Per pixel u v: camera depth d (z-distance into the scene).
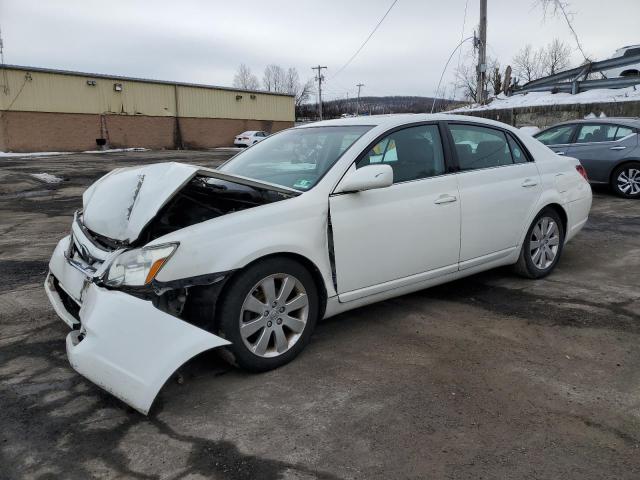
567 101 17.55
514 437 2.54
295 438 2.56
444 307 4.28
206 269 2.86
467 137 4.32
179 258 2.78
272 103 39.06
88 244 3.22
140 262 2.76
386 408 2.80
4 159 23.14
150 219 2.94
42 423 2.70
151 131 32.53
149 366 2.58
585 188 5.31
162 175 3.19
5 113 26.48
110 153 28.48
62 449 2.49
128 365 2.59
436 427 2.63
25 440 2.56
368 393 2.96
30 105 27.23
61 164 20.38
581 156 10.00
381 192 3.61
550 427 2.61
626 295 4.49
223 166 4.36
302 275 3.26
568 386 3.00
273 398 2.92
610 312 4.11
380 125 3.87
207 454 2.45
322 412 2.78
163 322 2.66
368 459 2.39
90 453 2.46
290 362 3.33
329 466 2.35
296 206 3.25
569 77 19.42
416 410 2.78
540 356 3.39
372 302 3.72
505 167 4.51
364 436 2.56
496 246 4.44
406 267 3.79
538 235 4.86
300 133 4.33
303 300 3.30
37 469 2.35
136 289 2.74
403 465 2.35
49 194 11.84
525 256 4.78
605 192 10.34
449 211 3.98
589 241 6.49
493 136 4.55
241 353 3.04
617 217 7.96
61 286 3.41
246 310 3.06
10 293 4.65
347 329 3.86
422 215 3.81
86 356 2.69
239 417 2.74
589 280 4.93
